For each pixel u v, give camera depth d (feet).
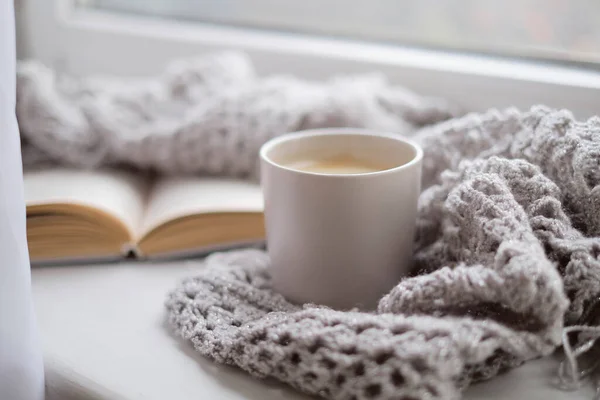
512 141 1.63
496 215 1.43
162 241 1.80
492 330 1.30
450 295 1.35
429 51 2.26
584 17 2.03
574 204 1.51
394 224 1.54
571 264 1.39
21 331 1.39
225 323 1.52
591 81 1.92
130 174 2.10
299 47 2.36
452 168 1.71
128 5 2.61
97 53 2.57
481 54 2.19
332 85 2.14
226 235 1.82
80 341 1.55
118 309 1.65
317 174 1.48
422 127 2.10
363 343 1.31
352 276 1.54
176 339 1.56
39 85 2.04
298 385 1.39
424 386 1.28
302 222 1.52
